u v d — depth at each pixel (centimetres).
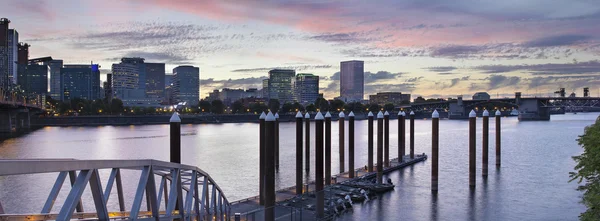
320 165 4838
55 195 1312
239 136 19625
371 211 5394
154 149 14250
